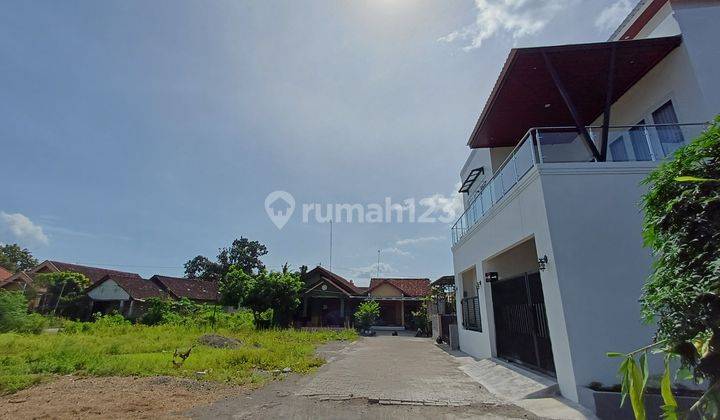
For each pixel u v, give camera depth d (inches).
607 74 326.0
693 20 300.2
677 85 299.1
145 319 894.4
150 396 241.1
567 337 223.8
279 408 219.0
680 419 84.6
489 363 356.2
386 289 1224.8
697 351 88.1
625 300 228.2
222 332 665.0
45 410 207.5
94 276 1332.4
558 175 255.3
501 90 349.1
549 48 291.4
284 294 876.6
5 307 623.8
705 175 102.8
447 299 834.8
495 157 489.1
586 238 240.8
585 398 206.1
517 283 338.3
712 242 97.0
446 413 210.2
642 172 251.3
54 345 436.5
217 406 221.1
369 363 406.9
